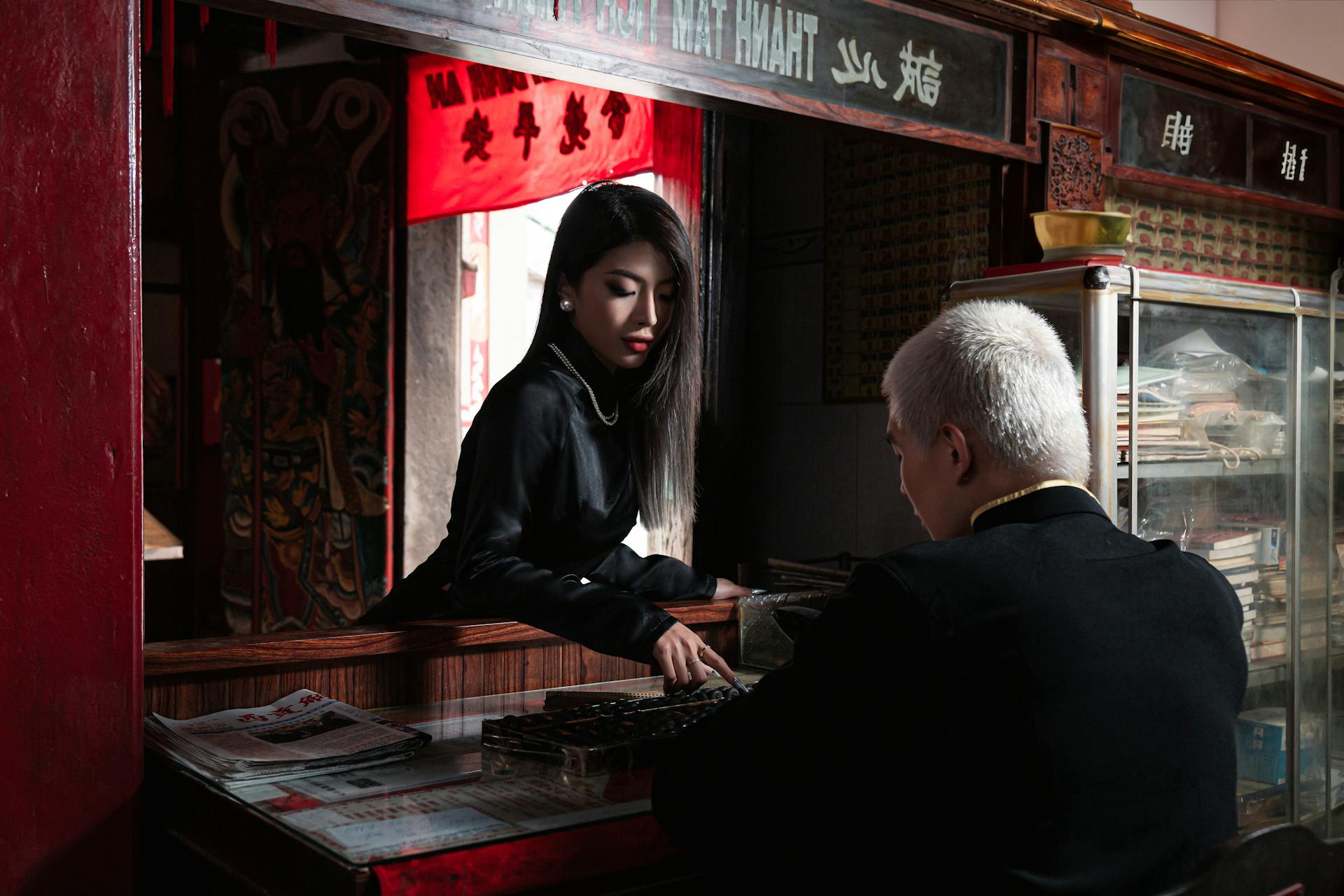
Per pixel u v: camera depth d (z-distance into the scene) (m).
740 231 4.67
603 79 2.15
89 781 1.67
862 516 4.34
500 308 4.89
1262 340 2.91
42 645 1.63
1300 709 3.03
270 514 4.81
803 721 1.29
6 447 1.60
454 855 1.33
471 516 2.03
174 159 5.47
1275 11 4.20
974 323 1.44
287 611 4.77
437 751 1.81
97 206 1.67
